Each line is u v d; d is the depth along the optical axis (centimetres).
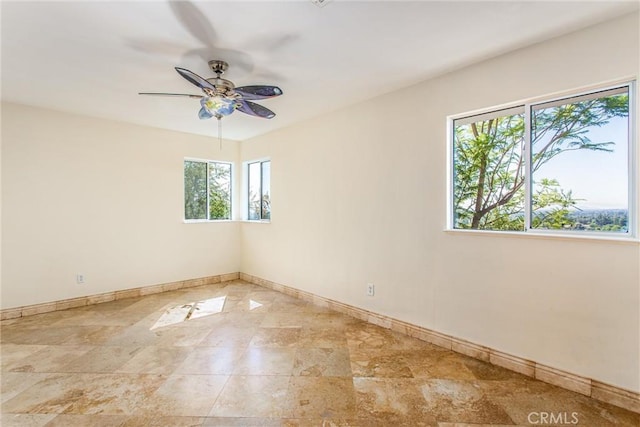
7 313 343
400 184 305
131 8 179
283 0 172
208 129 458
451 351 268
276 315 358
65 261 379
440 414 188
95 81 282
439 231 277
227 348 275
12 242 346
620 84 196
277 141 458
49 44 218
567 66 210
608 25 195
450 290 271
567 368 213
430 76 275
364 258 339
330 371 236
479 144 263
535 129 233
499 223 254
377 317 328
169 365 245
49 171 367
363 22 195
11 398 203
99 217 402
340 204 364
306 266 412
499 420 183
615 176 201
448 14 187
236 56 237
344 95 320
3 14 183
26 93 313
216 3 175
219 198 525
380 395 207
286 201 443
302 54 235
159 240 454
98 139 400
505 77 237
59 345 280
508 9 183
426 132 284
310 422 182
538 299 224
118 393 209
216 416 186
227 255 528
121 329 317
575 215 217
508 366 238
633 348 190
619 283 194
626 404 192
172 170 465
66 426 177
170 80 280
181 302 406
